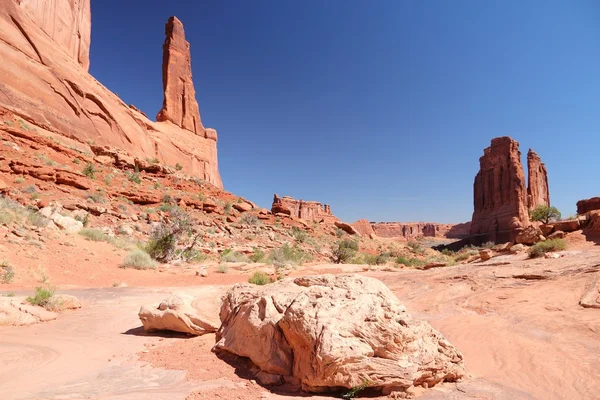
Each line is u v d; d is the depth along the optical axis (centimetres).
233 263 2094
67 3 4709
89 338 646
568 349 552
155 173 4281
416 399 387
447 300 1038
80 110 3938
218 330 630
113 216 2583
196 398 382
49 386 412
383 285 493
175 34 7088
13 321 723
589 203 5919
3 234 1491
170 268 1883
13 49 3366
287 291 541
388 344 403
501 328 709
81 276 1430
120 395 388
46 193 2391
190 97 7156
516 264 1317
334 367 382
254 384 432
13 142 2795
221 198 4666
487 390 419
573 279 950
